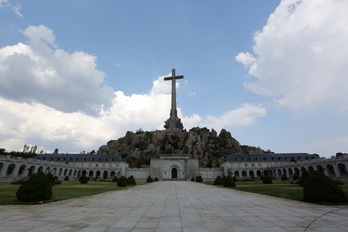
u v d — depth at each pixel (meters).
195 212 14.19
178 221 11.52
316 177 18.88
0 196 22.14
